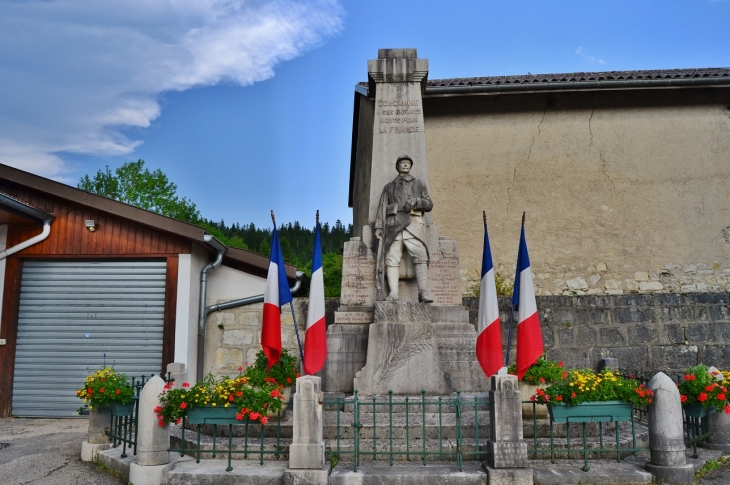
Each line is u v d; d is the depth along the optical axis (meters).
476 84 13.02
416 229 8.16
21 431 9.12
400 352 7.44
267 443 6.46
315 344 5.98
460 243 13.30
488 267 6.15
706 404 6.30
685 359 10.48
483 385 7.79
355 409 5.72
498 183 13.53
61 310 10.89
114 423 7.03
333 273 21.42
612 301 10.66
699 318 10.60
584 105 13.70
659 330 10.56
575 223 13.34
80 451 7.21
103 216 10.95
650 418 5.79
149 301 10.84
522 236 6.28
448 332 8.05
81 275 10.98
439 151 13.70
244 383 5.86
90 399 6.59
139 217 10.64
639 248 13.22
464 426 6.45
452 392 7.59
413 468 5.66
